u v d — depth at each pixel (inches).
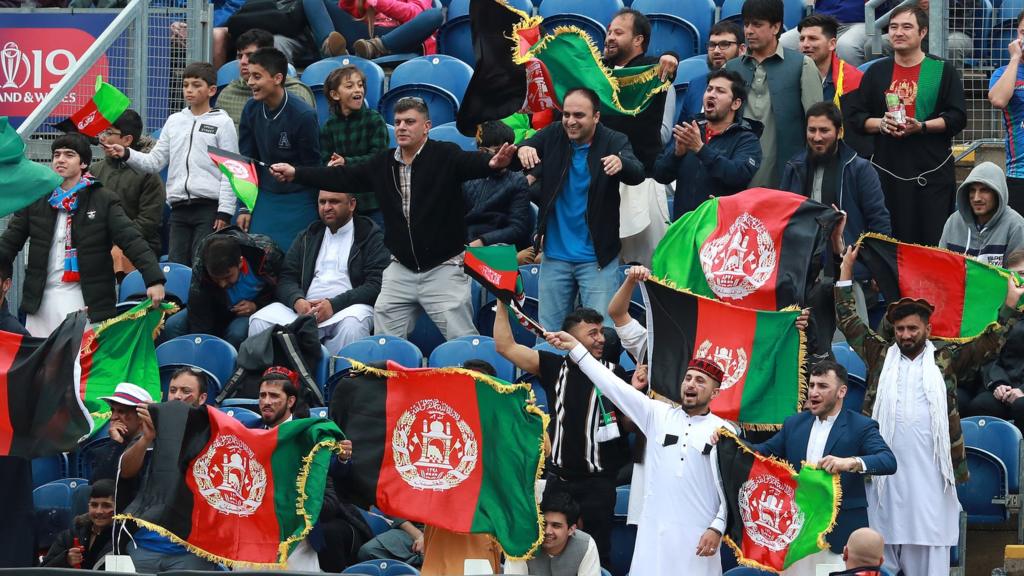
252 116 1807.3
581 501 1363.2
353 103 1772.9
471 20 1689.2
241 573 1114.1
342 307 1670.8
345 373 1605.6
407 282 1657.2
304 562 1318.9
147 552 1344.7
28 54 2058.3
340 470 1298.0
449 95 2053.4
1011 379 1512.1
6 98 2058.3
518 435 1274.6
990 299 1437.0
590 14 2202.3
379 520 1449.3
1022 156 1731.1
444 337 1657.2
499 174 1708.9
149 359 1615.4
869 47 1969.7
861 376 1545.3
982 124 1875.0
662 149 1643.7
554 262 1589.6
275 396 1371.8
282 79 1791.3
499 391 1282.0
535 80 1676.9
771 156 1675.7
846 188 1549.0
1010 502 1451.8
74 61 2053.4
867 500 1328.7
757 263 1460.4
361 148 1775.3
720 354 1403.8
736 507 1255.5
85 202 1676.9
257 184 1740.9
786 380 1398.9
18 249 1690.5
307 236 1722.4
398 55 2192.4
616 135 1566.2
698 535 1270.9
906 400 1347.2
